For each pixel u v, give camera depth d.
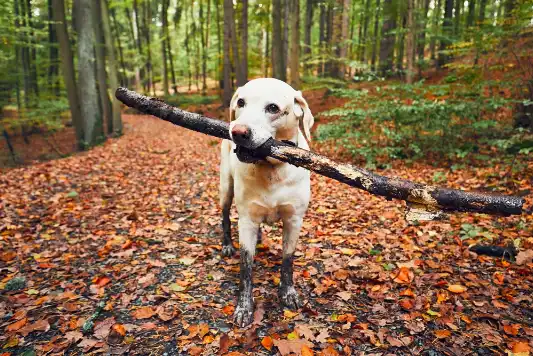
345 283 3.32
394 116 7.53
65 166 8.45
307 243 4.24
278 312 2.90
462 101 7.12
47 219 5.02
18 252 4.01
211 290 3.23
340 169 2.10
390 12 13.11
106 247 4.08
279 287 3.06
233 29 17.89
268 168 2.52
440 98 7.62
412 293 3.09
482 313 2.81
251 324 2.73
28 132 17.02
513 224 4.32
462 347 2.46
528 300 2.95
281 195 2.65
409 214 2.04
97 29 14.56
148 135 14.47
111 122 15.44
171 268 3.65
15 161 12.74
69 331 2.67
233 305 2.97
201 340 2.56
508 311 2.83
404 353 2.42
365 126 8.32
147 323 2.74
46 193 6.27
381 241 4.23
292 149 2.19
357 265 3.68
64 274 3.54
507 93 9.27
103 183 7.03
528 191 5.16
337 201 5.82
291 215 2.80
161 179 7.49
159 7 40.75
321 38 22.91
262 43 28.94
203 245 4.24
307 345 2.46
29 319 2.79
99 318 2.82
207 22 28.36
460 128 7.25
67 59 12.12
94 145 12.41
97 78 15.08
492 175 6.04
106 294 3.17
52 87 17.53
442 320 2.73
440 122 7.39
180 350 2.46
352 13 18.45
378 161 7.80
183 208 5.61
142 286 3.29
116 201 5.93
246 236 2.82
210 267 3.68
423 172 6.89
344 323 2.75
